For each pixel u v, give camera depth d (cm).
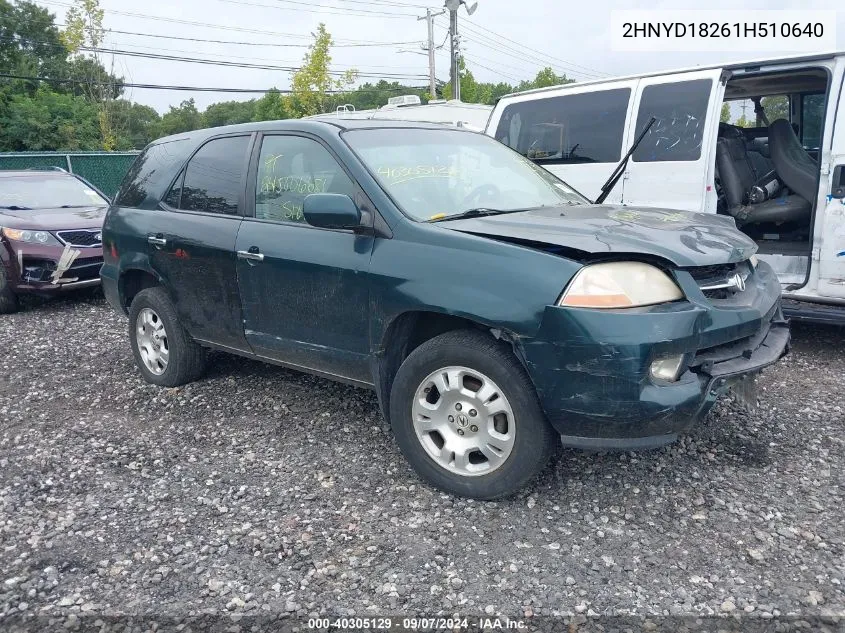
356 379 393
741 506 334
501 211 390
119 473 388
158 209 500
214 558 305
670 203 630
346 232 379
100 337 695
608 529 318
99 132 3559
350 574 291
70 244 826
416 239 349
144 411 481
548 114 716
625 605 267
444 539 313
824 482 355
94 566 301
